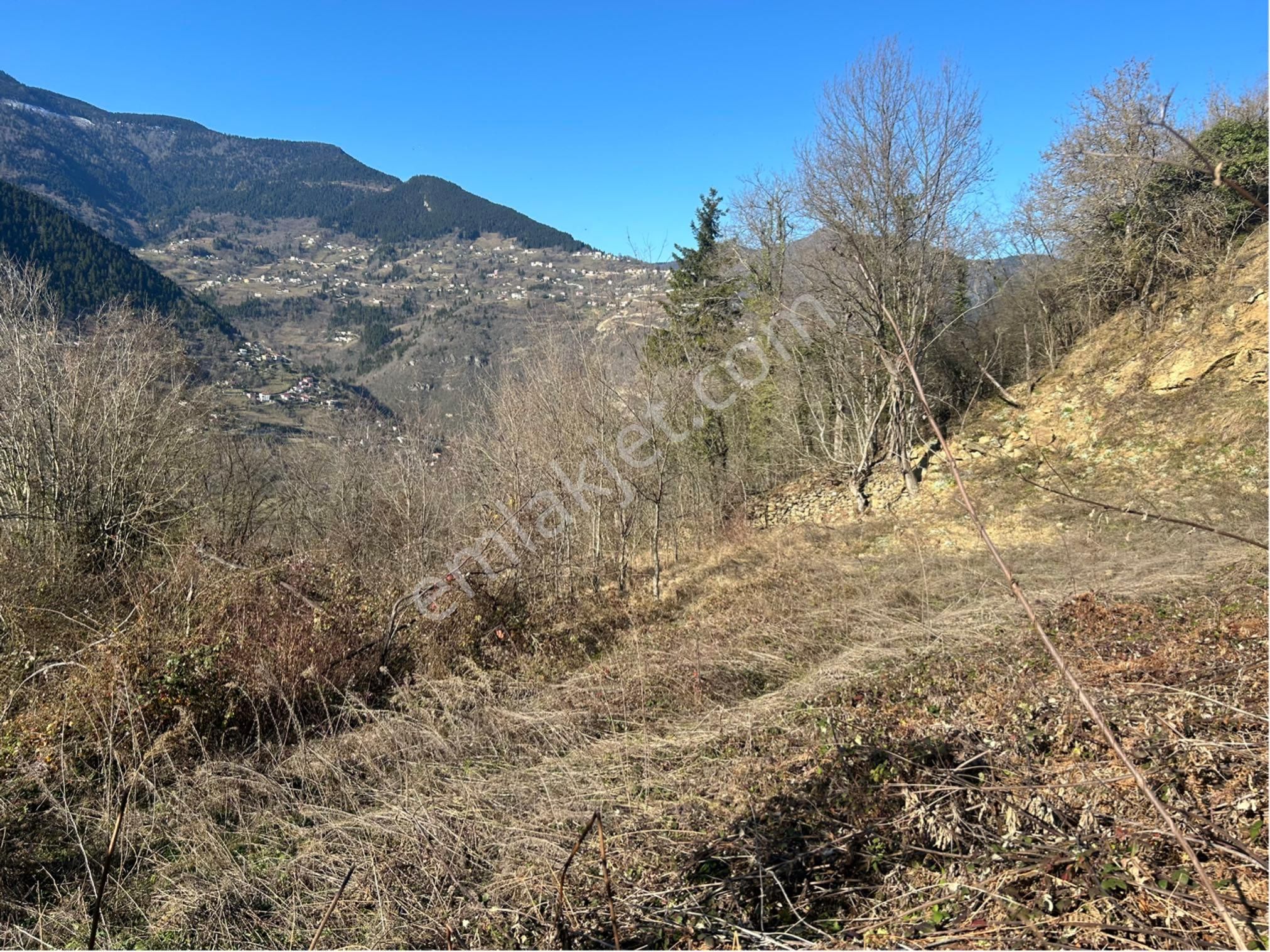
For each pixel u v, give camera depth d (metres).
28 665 6.70
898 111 14.48
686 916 3.31
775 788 4.36
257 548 11.20
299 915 3.85
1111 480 13.32
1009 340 20.45
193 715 6.03
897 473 17.00
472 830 4.45
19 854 4.50
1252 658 4.91
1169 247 15.85
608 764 5.35
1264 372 12.80
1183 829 2.94
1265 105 16.47
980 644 6.76
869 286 4.96
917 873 3.38
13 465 11.19
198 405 14.46
